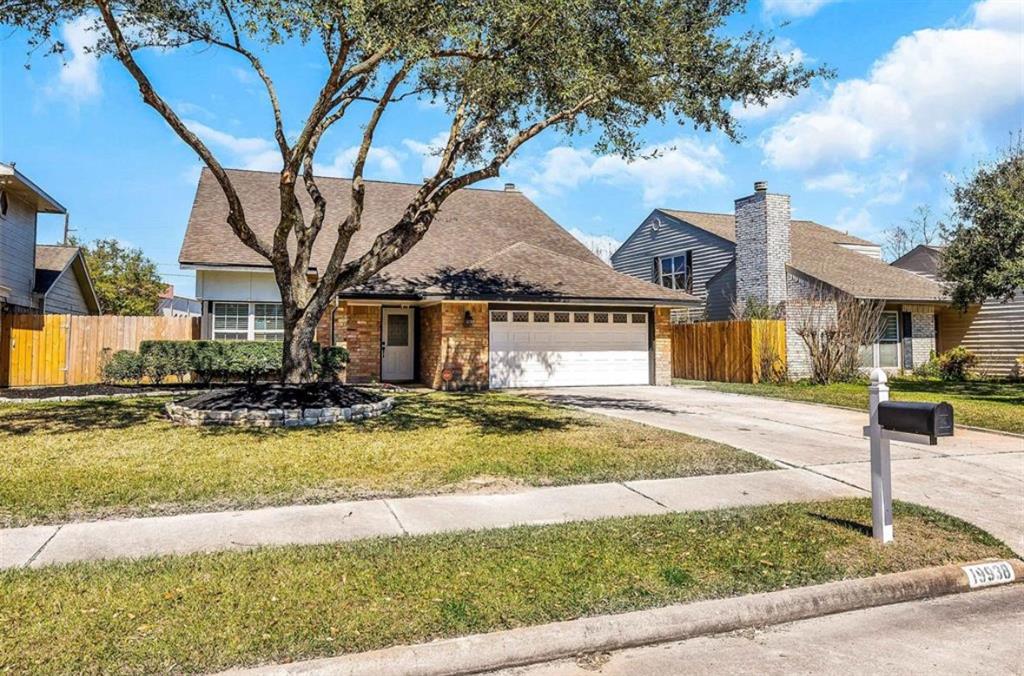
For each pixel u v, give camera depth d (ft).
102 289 99.71
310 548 14.74
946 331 73.36
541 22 28.09
